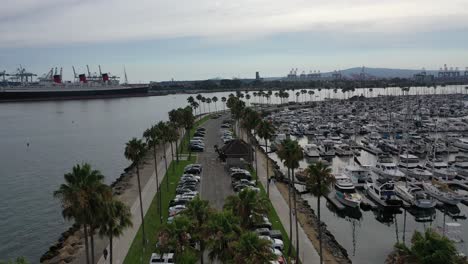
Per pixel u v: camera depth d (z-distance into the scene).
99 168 137.62
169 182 102.88
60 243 69.94
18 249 73.19
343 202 90.44
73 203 40.34
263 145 164.62
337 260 61.56
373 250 70.06
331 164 136.38
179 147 150.50
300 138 190.62
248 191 48.81
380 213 89.44
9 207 96.00
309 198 97.75
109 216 44.22
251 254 36.84
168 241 42.41
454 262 37.50
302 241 67.12
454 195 90.69
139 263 58.34
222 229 41.03
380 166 118.31
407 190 93.81
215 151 143.88
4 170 133.62
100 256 62.03
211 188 94.62
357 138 186.50
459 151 152.12
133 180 107.56
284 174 113.75
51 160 149.62
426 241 38.53
